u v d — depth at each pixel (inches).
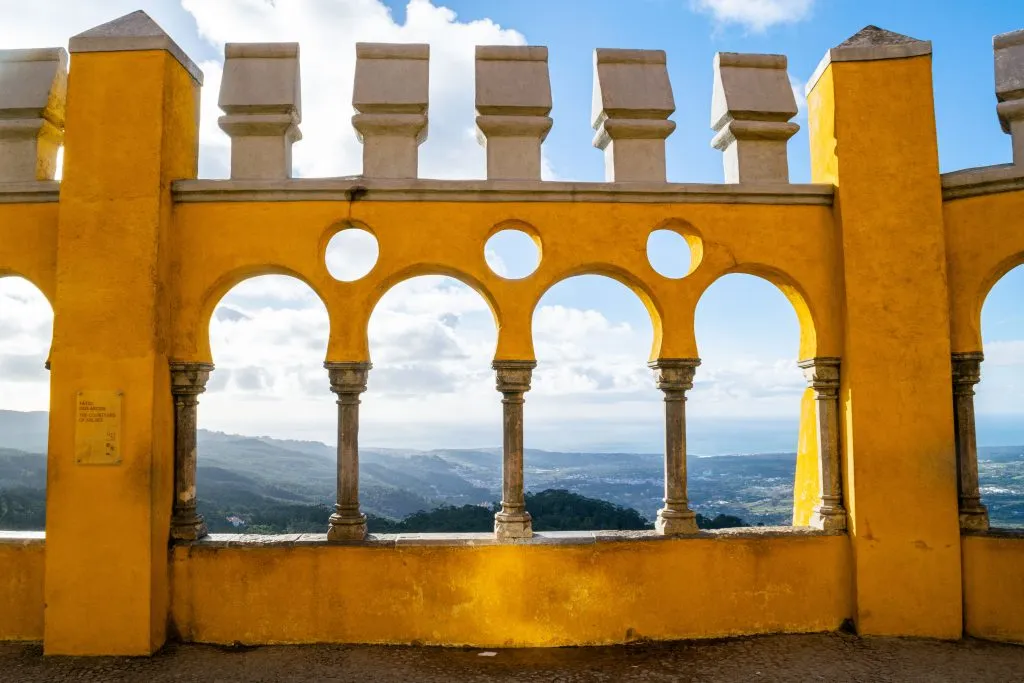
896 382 237.8
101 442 223.5
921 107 243.9
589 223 246.4
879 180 242.8
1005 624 230.7
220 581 232.8
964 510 240.8
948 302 244.4
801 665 213.3
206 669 211.3
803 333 259.9
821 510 246.2
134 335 226.2
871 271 240.7
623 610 234.5
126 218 229.0
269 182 240.5
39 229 240.8
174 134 242.5
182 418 240.4
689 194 247.8
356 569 232.5
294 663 216.4
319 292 241.8
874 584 234.8
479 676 207.5
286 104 246.5
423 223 243.9
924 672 207.9
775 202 249.3
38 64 254.5
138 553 221.8
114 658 218.7
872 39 251.0
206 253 240.4
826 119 255.3
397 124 248.8
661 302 246.5
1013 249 240.4
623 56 262.8
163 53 234.2
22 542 237.5
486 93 250.2
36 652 223.9
